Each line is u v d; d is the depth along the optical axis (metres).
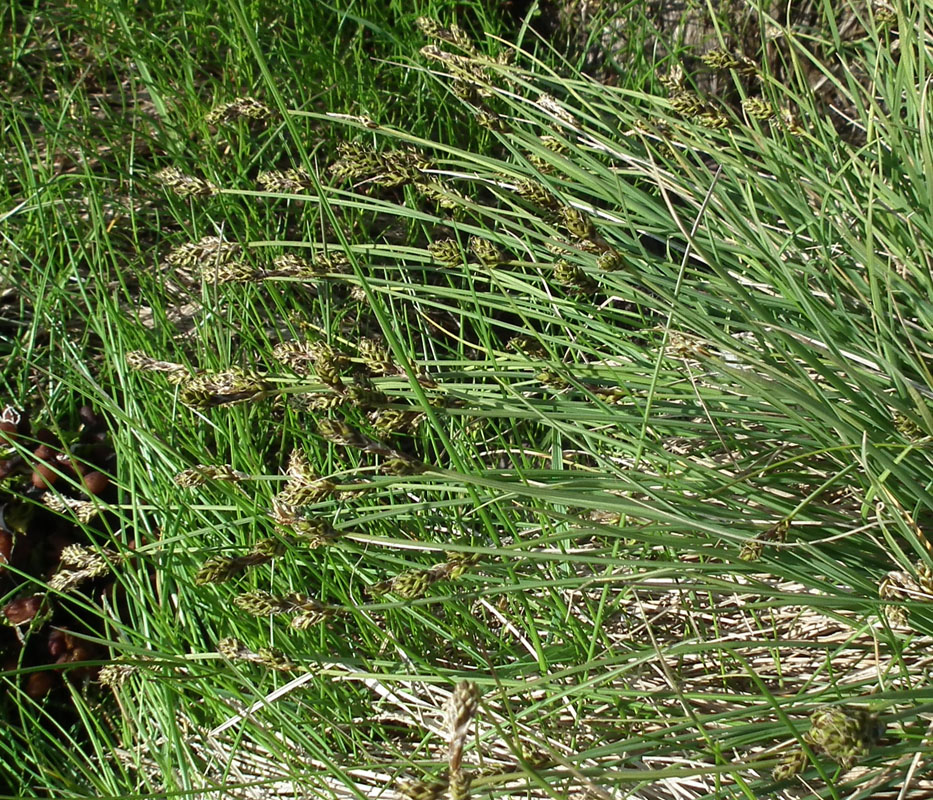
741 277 0.57
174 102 0.74
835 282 0.55
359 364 0.52
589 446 0.54
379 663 0.52
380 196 0.73
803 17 0.78
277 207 0.71
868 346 0.54
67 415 0.64
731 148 0.61
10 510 0.57
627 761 0.49
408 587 0.46
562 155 0.63
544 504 0.55
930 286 0.52
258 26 0.76
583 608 0.55
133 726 0.56
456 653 0.56
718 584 0.49
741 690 0.53
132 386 0.61
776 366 0.54
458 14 0.84
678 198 0.66
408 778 0.51
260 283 0.67
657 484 0.52
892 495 0.47
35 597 0.56
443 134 0.75
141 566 0.55
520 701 0.52
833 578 0.51
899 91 0.57
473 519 0.58
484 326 0.57
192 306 0.68
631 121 0.59
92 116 0.75
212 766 0.54
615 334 0.57
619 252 0.51
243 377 0.48
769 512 0.52
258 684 0.54
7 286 0.69
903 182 0.59
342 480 0.55
